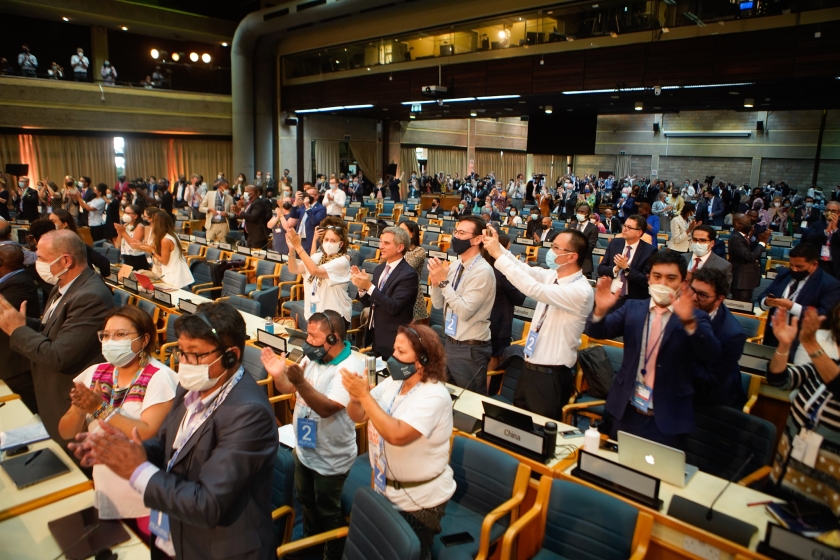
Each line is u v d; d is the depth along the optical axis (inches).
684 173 1099.3
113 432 74.2
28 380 154.5
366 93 690.8
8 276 153.5
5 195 490.6
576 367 170.2
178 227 561.9
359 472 122.7
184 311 219.1
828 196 951.0
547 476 105.7
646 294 207.8
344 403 107.5
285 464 107.8
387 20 637.3
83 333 123.0
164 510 72.8
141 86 745.0
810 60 386.3
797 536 82.3
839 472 90.7
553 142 740.0
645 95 529.7
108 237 442.3
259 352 171.8
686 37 439.2
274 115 816.9
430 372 90.7
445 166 1101.7
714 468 127.0
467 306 147.5
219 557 78.8
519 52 539.8
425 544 92.1
